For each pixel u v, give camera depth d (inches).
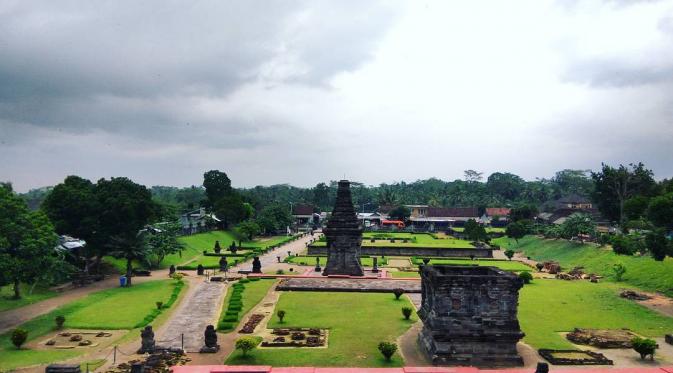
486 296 1638.8
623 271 3228.3
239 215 6279.5
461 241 6023.6
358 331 1983.3
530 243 5521.7
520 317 2237.9
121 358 1683.1
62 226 3105.3
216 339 1771.7
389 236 6653.5
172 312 2341.3
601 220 6638.8
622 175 4911.4
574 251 4421.8
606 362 1630.2
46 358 1676.9
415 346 1802.4
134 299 2598.4
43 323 2127.2
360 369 1520.7
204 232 5787.4
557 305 2485.2
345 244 3506.4
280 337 1861.5
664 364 1640.0
